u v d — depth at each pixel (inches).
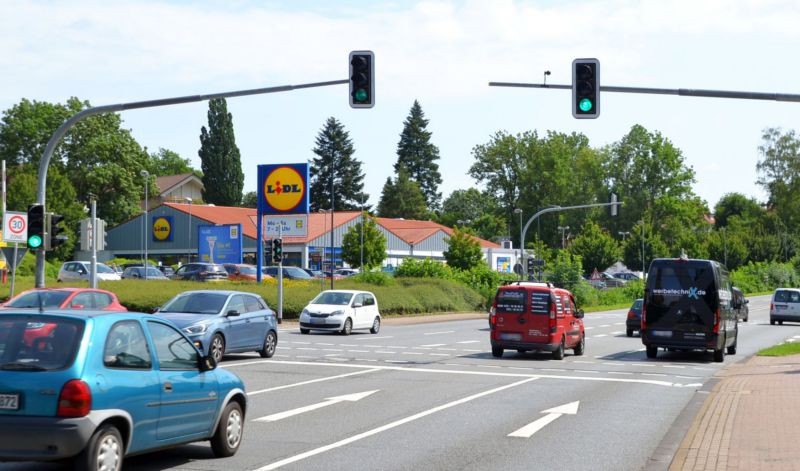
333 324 1362.0
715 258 4670.3
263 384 683.4
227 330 836.0
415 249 3951.8
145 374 336.2
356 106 791.1
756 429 484.1
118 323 333.1
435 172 6314.0
